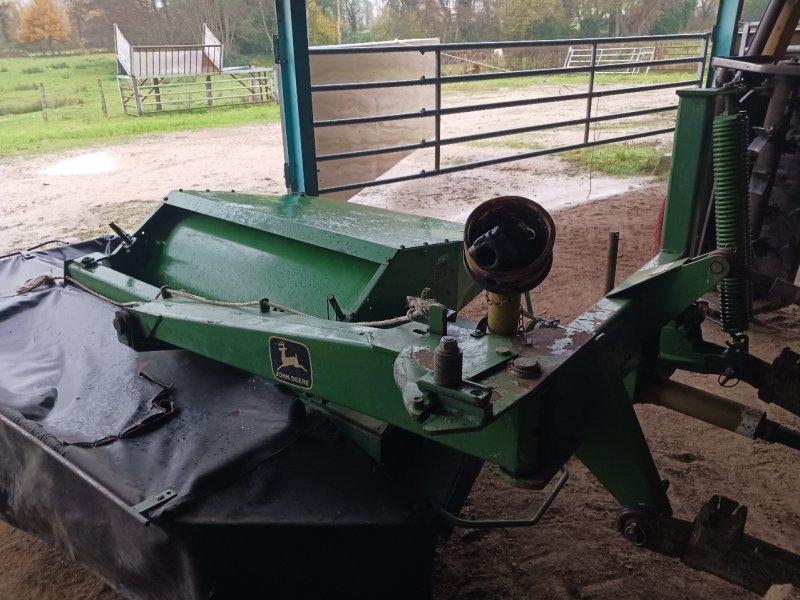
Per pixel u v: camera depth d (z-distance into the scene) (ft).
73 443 7.00
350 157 20.63
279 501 6.31
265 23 96.84
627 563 8.72
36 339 9.59
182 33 100.73
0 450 7.82
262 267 9.98
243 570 6.05
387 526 6.33
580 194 27.94
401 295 8.70
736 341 8.22
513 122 46.44
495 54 77.46
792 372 7.83
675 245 8.56
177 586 6.13
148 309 8.59
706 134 8.02
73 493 6.81
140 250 11.62
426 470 7.38
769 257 13.69
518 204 4.87
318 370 6.55
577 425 6.12
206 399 7.94
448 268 9.42
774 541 9.00
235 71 69.51
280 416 7.54
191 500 6.07
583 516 9.56
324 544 6.24
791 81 11.91
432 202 27.55
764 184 12.82
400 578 6.79
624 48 82.99
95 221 24.73
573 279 18.24
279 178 32.27
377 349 5.86
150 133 48.44
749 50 14.43
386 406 6.07
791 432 7.27
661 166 31.96
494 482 10.34
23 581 8.73
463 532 9.23
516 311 5.60
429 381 4.75
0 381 8.42
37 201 28.07
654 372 8.28
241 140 44.47
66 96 69.00
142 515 5.86
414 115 21.36
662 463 10.64
